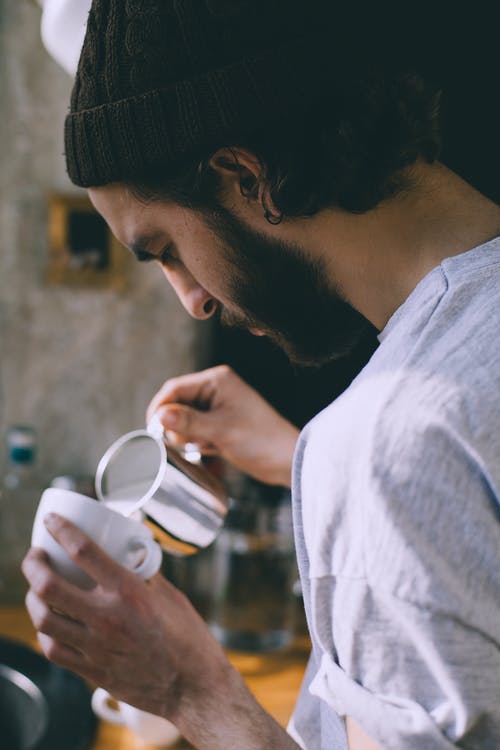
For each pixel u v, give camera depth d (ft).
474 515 1.33
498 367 1.40
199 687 2.02
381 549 1.37
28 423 4.58
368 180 1.64
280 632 4.05
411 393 1.42
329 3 1.64
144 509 2.66
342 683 1.49
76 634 2.06
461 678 1.33
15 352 4.51
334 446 1.50
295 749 1.95
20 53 4.29
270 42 1.64
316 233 1.78
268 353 4.57
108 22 1.76
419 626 1.34
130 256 4.48
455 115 1.87
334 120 1.65
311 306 1.90
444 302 1.54
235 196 1.80
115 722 3.34
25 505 4.50
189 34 1.65
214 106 1.66
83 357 4.55
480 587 1.34
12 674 3.45
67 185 4.42
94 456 4.63
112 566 2.08
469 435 1.35
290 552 4.10
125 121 1.75
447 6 1.78
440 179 1.74
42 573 2.10
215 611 4.09
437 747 1.36
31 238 4.43
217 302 2.19
